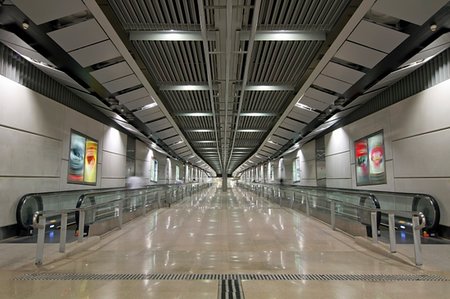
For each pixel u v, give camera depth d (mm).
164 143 16328
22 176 5809
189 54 5766
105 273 3484
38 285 3021
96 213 6176
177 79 7090
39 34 4383
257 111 10352
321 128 11539
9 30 4270
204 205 12859
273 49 5566
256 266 3832
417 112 6238
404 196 6234
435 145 5727
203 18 4016
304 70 6398
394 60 5180
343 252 4637
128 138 13070
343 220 6543
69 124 7672
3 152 5328
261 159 30156
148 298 2678
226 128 12469
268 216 8992
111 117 10203
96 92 7184
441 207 5547
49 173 6727
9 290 2869
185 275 3416
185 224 7465
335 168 11328
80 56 5109
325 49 5207
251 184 28406
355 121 9398
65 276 3354
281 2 4164
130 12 4305
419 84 6184
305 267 3785
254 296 2732
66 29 4309
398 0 3664
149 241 5465
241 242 5414
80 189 8320
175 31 4789
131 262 4012
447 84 5449
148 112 9523
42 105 6465
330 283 3115
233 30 4668
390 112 7258
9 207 5457
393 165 7121
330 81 6566
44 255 4164
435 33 4281
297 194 10711
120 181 12008
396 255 4191
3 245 4902
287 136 14109
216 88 7402
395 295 2760
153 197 11039
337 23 4375
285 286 3014
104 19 4180
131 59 5566
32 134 6129
